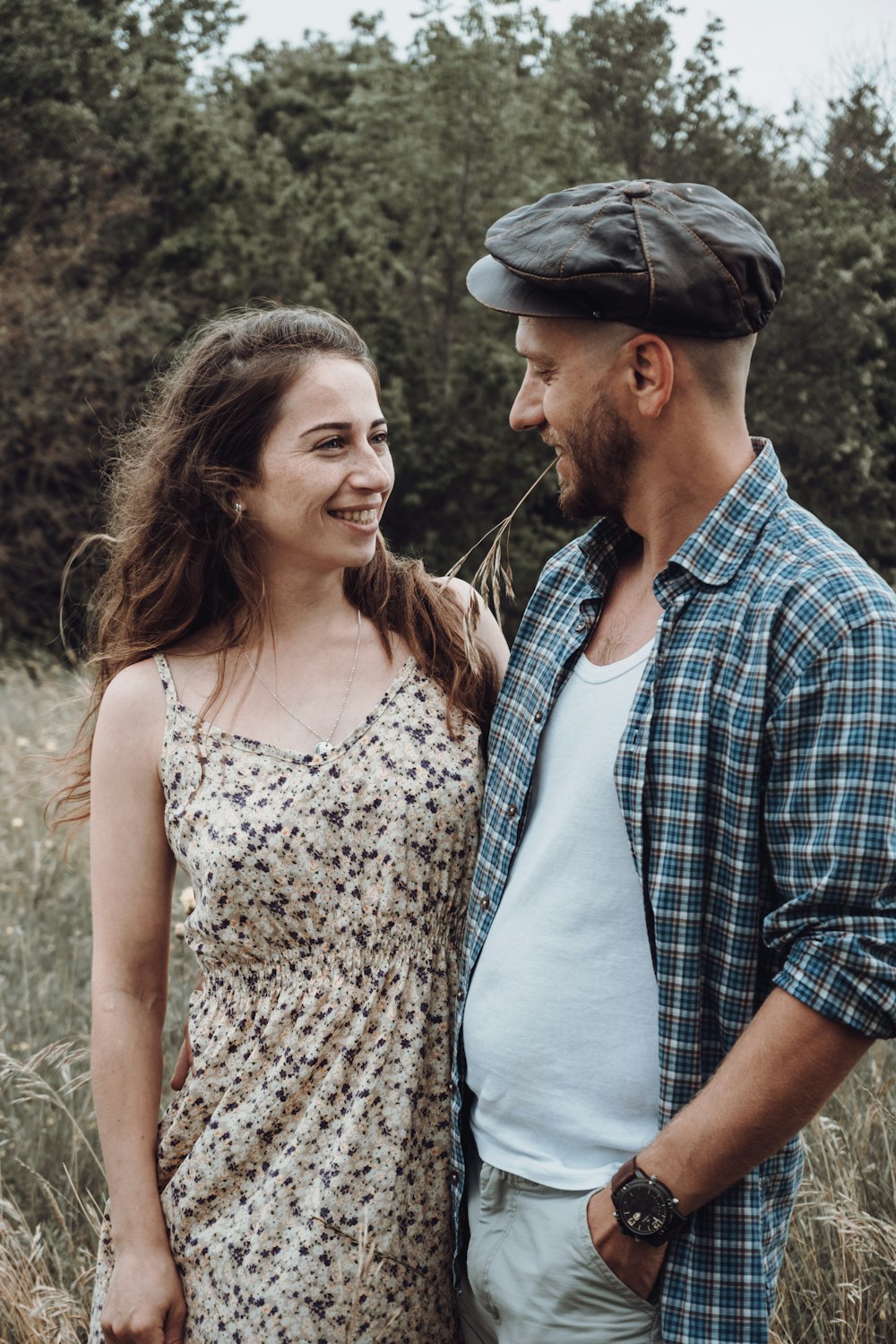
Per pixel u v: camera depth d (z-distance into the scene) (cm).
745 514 150
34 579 1656
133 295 1773
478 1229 172
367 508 182
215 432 183
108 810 187
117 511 205
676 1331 148
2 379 1608
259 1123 176
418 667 191
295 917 177
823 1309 225
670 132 2097
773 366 1822
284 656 189
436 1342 182
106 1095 183
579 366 154
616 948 157
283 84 2456
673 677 148
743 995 146
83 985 422
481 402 1869
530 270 150
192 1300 179
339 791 178
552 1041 159
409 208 1952
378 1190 173
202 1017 185
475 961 172
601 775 158
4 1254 243
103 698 193
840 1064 135
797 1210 246
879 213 1838
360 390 182
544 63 2022
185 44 2228
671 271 146
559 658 169
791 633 139
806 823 137
